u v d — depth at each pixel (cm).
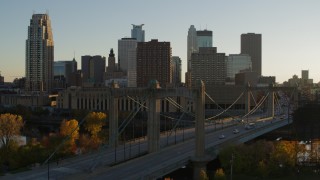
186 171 13700
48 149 14775
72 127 18125
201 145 13425
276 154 13675
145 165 12256
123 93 15488
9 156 14112
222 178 12125
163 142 17075
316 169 14162
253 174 13312
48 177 10456
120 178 10631
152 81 14888
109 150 15100
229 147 13800
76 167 12025
